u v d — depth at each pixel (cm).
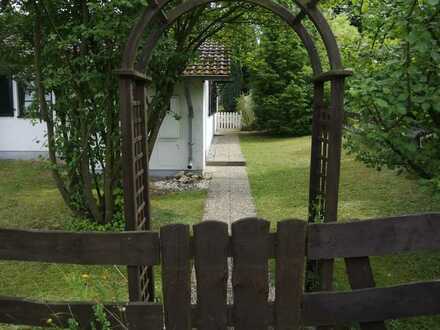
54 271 454
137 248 237
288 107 1803
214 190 867
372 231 236
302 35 340
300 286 238
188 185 928
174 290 236
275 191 838
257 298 237
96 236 237
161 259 236
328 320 244
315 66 343
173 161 1041
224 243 231
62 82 504
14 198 784
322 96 353
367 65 407
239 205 736
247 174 1037
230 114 2320
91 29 469
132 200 295
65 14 521
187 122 1023
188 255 233
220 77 986
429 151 379
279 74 1805
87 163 572
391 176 884
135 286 264
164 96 616
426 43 324
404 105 356
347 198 748
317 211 351
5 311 247
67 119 568
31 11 515
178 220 640
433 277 421
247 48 817
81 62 496
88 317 245
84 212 616
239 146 1579
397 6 357
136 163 318
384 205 688
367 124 381
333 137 300
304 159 1222
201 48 1107
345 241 237
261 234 231
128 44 286
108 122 550
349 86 378
